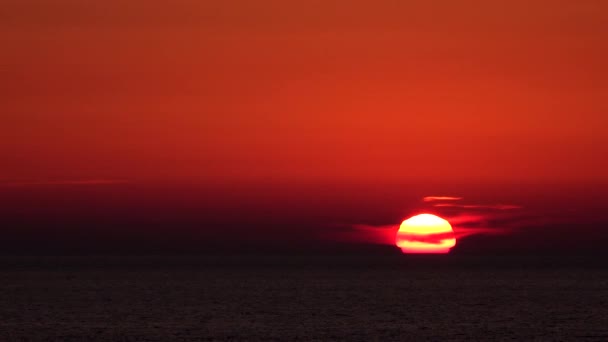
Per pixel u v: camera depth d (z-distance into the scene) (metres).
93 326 138.25
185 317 153.38
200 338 123.19
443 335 127.44
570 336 127.12
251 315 157.50
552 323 144.62
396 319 150.50
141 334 127.56
